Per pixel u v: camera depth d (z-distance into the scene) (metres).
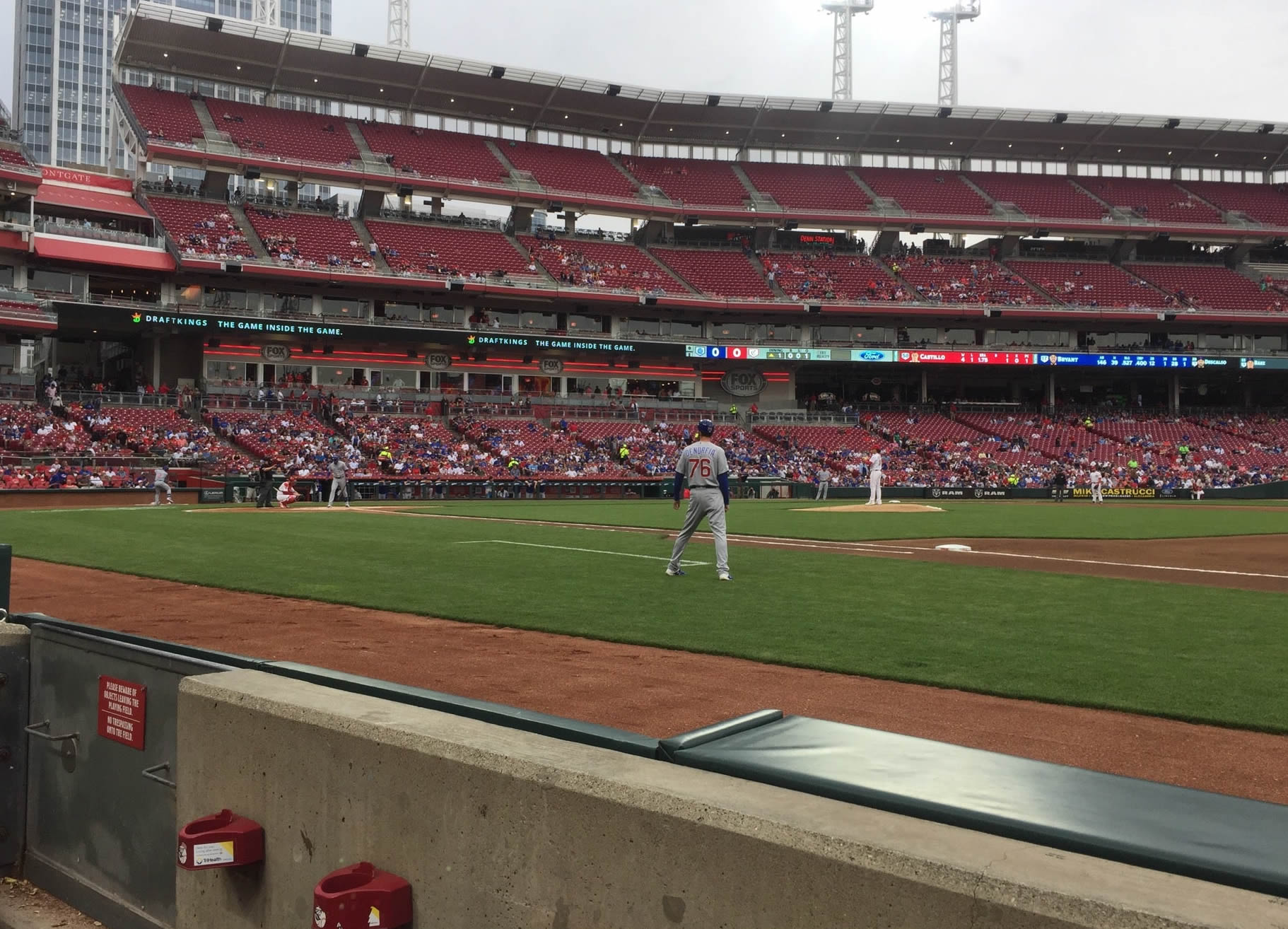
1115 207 66.62
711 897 1.83
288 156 53.84
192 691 2.97
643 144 66.12
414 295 53.19
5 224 41.94
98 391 44.16
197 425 43.75
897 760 2.12
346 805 2.54
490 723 2.60
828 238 66.06
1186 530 23.80
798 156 69.50
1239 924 1.31
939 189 66.81
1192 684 5.99
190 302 48.31
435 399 52.00
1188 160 70.12
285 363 50.03
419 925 2.37
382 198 57.28
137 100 52.62
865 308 58.34
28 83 154.88
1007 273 64.19
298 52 54.25
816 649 7.14
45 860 3.63
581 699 5.62
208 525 20.62
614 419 55.41
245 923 2.81
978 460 55.84
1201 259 68.81
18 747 3.75
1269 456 57.72
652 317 58.97
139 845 3.21
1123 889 1.43
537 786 2.12
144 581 11.17
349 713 2.58
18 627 3.82
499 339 52.34
